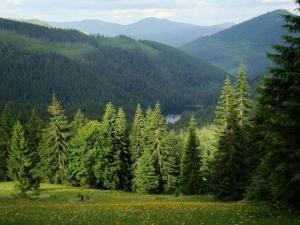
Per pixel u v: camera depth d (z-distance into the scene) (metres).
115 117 79.56
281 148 21.08
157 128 76.44
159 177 76.00
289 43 20.17
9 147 80.56
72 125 90.00
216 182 44.88
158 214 22.58
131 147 81.56
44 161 78.06
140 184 72.69
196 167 63.06
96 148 75.94
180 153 87.12
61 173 77.94
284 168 20.69
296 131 21.09
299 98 20.31
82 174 76.19
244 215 20.64
